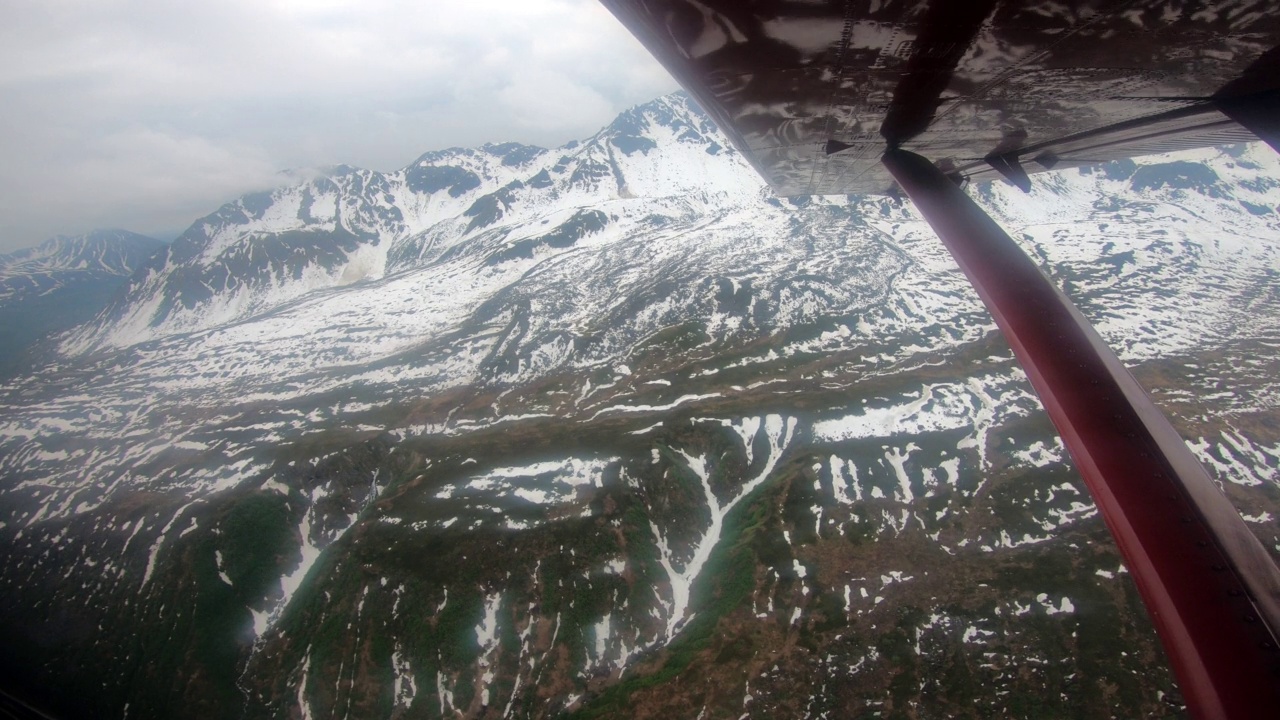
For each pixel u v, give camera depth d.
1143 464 5.14
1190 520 4.82
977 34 6.37
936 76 7.52
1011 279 7.05
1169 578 4.63
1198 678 4.30
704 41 6.73
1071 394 5.76
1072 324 6.35
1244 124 7.95
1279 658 4.17
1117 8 5.67
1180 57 6.74
